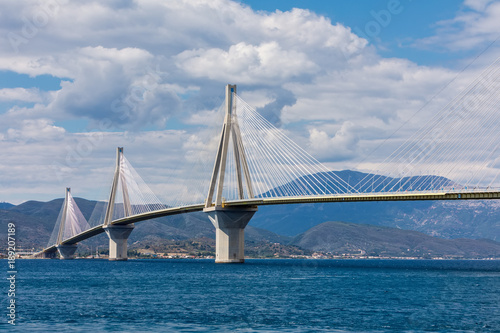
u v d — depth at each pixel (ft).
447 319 188.96
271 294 263.08
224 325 175.94
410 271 530.27
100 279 383.04
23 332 166.20
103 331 167.12
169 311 205.77
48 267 628.69
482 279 385.91
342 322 181.78
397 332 165.37
